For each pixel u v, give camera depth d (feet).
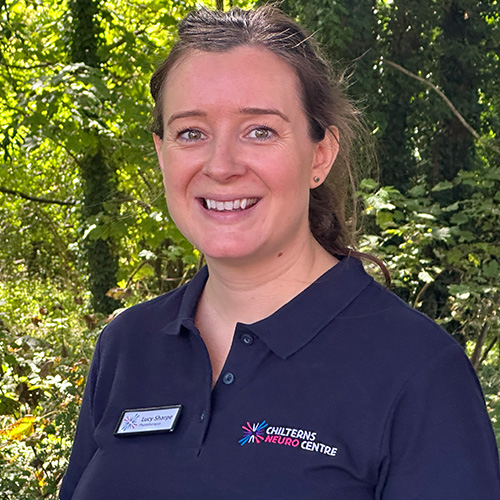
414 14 21.61
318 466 3.76
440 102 22.02
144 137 23.20
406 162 22.17
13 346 14.19
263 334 4.07
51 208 46.01
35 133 23.48
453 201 22.29
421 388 3.73
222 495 3.84
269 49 4.12
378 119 20.68
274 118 4.02
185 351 4.47
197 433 4.04
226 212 4.15
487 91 22.82
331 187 4.73
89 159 33.50
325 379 3.90
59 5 31.01
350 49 19.83
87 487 4.32
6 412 13.35
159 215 21.18
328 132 4.42
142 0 30.37
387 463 3.73
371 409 3.77
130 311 4.97
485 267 16.30
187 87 4.09
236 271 4.27
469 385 3.82
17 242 45.80
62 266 47.06
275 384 3.97
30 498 10.46
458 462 3.61
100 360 4.91
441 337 3.90
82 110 22.58
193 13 4.29
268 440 3.86
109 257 35.63
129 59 28.43
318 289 4.19
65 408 12.01
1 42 25.35
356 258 4.49
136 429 4.25
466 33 22.47
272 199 4.08
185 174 4.16
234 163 4.00
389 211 18.17
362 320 4.05
